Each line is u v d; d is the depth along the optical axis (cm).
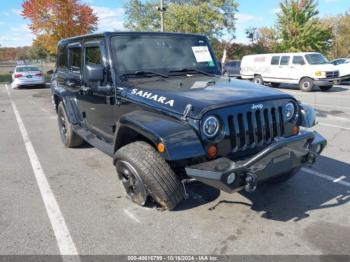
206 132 317
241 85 400
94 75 407
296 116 381
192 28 3103
